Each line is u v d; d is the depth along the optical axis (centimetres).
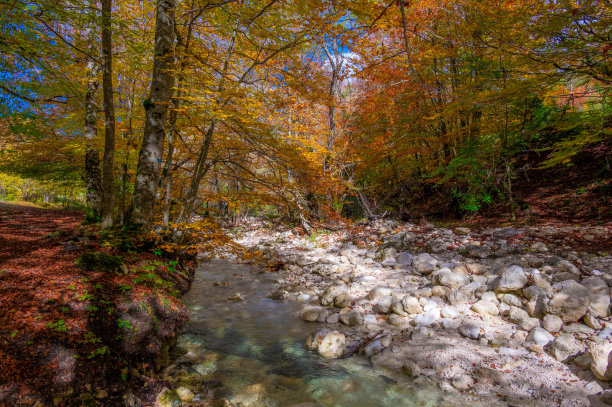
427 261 742
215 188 1238
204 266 941
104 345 287
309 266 895
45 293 318
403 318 515
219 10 581
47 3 461
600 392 312
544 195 1080
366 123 1303
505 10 791
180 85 558
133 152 818
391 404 324
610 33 645
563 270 567
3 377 220
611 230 745
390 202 1591
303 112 1147
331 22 507
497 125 1084
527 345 403
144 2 692
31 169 1208
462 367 376
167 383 331
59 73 571
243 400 328
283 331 503
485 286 557
